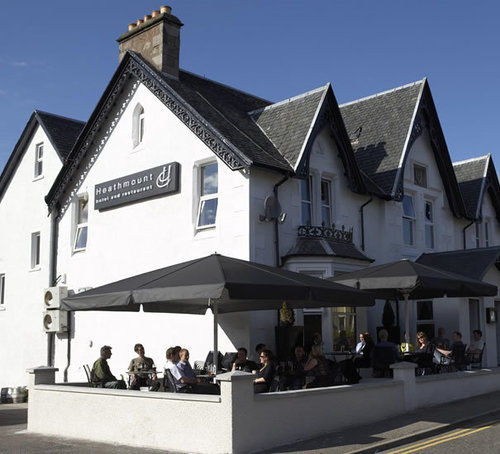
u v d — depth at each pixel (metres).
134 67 19.72
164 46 19.75
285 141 18.09
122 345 19.12
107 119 20.91
